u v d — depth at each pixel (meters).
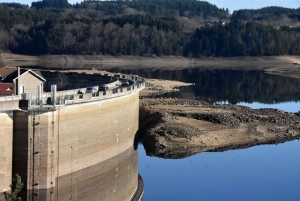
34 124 45.66
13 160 45.69
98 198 55.94
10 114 44.97
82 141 52.00
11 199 38.72
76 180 51.56
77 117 50.62
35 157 46.09
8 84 63.97
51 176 47.19
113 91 58.78
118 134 61.12
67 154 49.53
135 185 64.25
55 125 47.12
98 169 55.81
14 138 45.53
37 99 46.00
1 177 44.66
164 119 86.94
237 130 88.06
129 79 89.88
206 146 78.88
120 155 62.44
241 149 79.00
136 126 72.56
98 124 54.94
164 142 77.50
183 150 76.50
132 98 67.75
